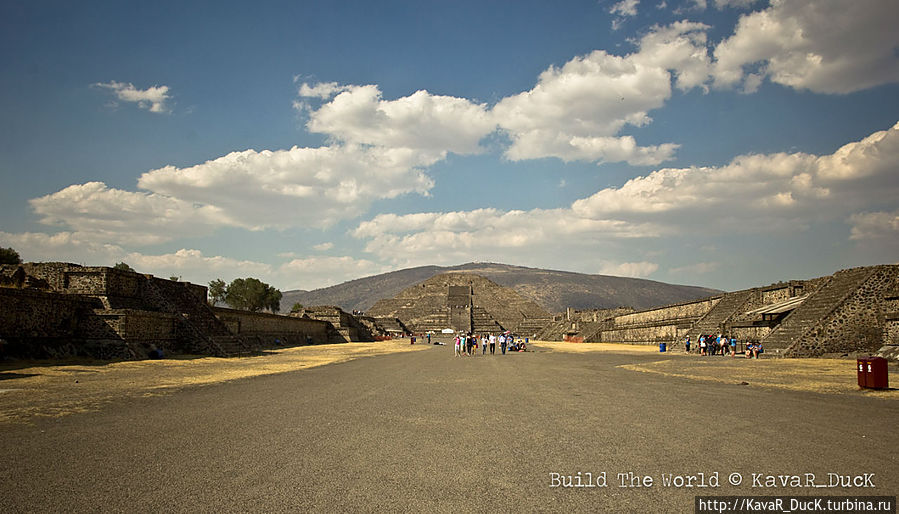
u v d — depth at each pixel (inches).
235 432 492.4
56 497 309.6
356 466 374.9
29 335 1231.5
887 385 805.2
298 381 965.2
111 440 458.0
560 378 1037.2
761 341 1678.2
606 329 3826.3
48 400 694.5
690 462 386.0
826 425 525.0
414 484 334.0
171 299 1704.0
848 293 1503.4
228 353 1621.6
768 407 643.5
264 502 300.5
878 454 407.8
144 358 1368.1
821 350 1482.5
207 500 304.2
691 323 2571.4
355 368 1293.1
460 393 791.7
